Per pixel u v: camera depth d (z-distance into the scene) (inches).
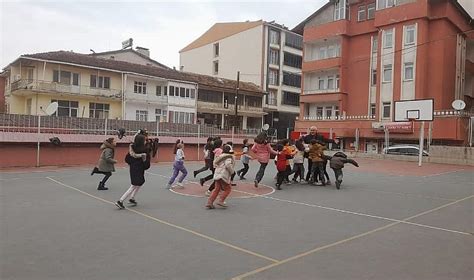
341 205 395.9
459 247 249.3
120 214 335.0
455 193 481.4
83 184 520.1
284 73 2234.3
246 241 257.3
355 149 1272.1
